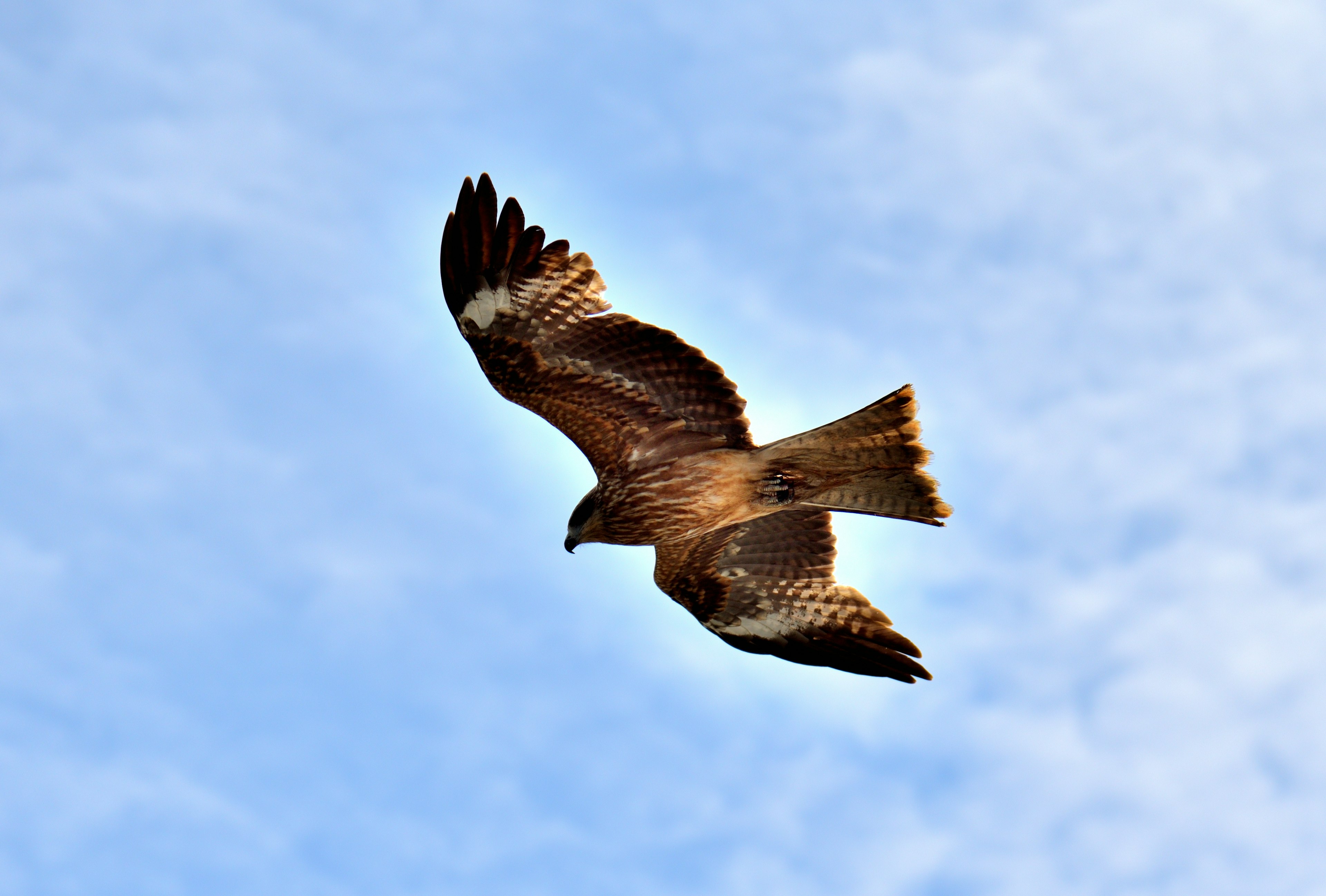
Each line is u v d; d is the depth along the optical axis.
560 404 15.34
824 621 17.50
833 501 14.89
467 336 15.14
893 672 17.31
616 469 15.62
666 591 17.61
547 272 14.91
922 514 14.47
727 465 14.98
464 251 14.94
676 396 15.07
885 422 14.16
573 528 16.38
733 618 17.69
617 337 14.84
